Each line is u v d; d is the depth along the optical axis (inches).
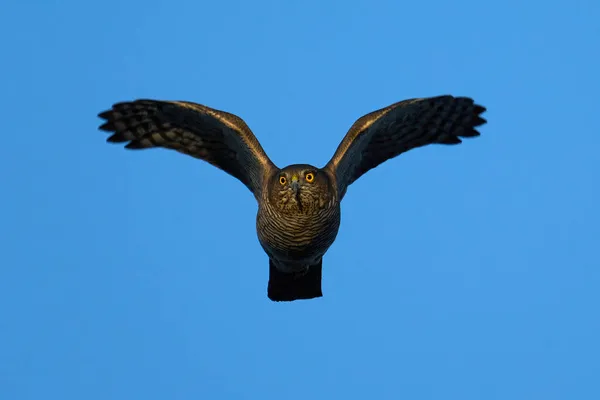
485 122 560.7
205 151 541.6
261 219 498.0
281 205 480.4
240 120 506.3
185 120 526.9
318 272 539.8
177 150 546.3
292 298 543.2
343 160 505.4
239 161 530.3
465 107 549.0
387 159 563.5
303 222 482.3
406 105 516.4
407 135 559.2
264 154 502.9
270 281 542.3
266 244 504.7
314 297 543.5
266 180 495.2
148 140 545.3
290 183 474.3
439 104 540.7
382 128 539.8
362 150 544.1
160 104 516.7
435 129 560.1
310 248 495.5
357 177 556.1
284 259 509.0
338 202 493.4
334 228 495.5
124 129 541.3
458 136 565.6
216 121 506.6
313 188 476.7
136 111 530.3
